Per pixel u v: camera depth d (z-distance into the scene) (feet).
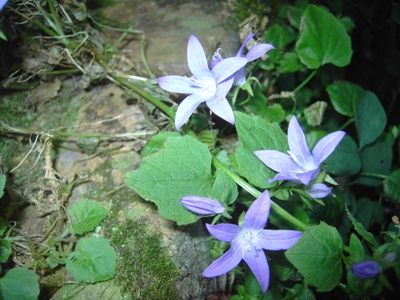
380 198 0.61
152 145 0.45
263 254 0.34
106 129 0.54
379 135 0.58
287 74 0.69
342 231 0.50
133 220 0.44
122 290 0.40
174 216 0.39
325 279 0.35
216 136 0.55
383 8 0.71
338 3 0.70
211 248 0.48
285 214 0.39
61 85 0.59
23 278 0.38
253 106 0.58
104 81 0.59
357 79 0.78
